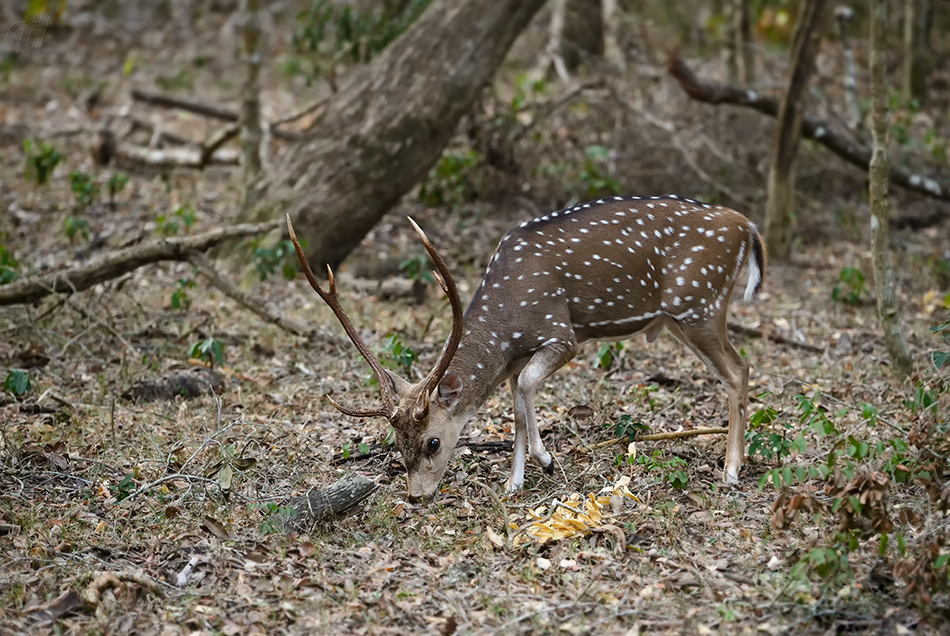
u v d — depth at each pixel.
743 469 9.79
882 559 7.70
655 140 19.73
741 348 13.20
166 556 8.13
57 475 9.49
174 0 35.34
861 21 28.80
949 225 18.95
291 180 16.42
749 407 11.33
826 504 8.31
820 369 12.45
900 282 16.06
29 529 8.51
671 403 11.48
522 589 7.70
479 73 17.08
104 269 13.08
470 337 9.30
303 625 7.26
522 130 19.78
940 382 9.34
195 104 22.53
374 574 7.91
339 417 11.10
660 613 7.33
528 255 9.54
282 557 8.14
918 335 13.62
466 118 20.17
